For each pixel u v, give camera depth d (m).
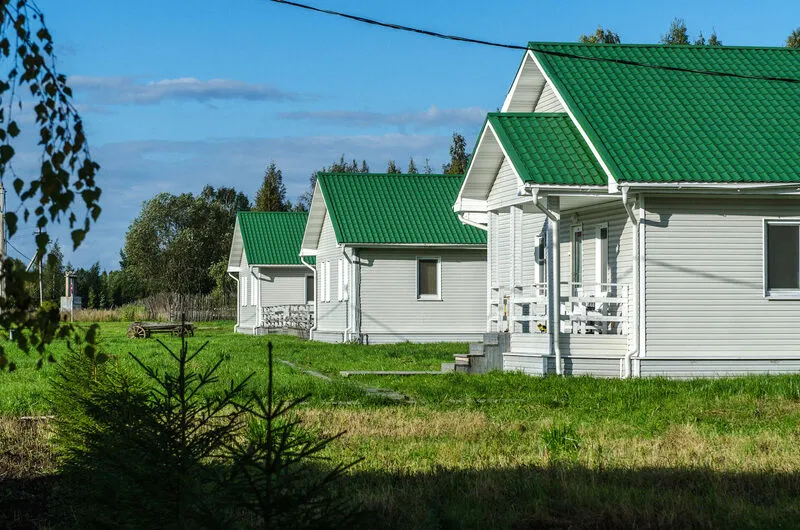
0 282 6.04
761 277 22.31
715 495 9.55
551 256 23.34
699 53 26.14
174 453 6.50
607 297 22.92
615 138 22.47
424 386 20.91
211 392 19.06
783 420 15.20
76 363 10.76
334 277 43.56
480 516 8.85
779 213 22.39
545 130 23.48
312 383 21.52
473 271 41.09
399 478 10.72
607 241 24.09
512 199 25.53
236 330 61.09
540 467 11.21
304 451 6.51
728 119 23.66
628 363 21.88
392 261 40.62
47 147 6.07
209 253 95.06
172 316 76.88
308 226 45.97
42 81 6.08
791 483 10.27
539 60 25.12
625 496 9.52
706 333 22.09
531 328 25.36
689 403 17.19
